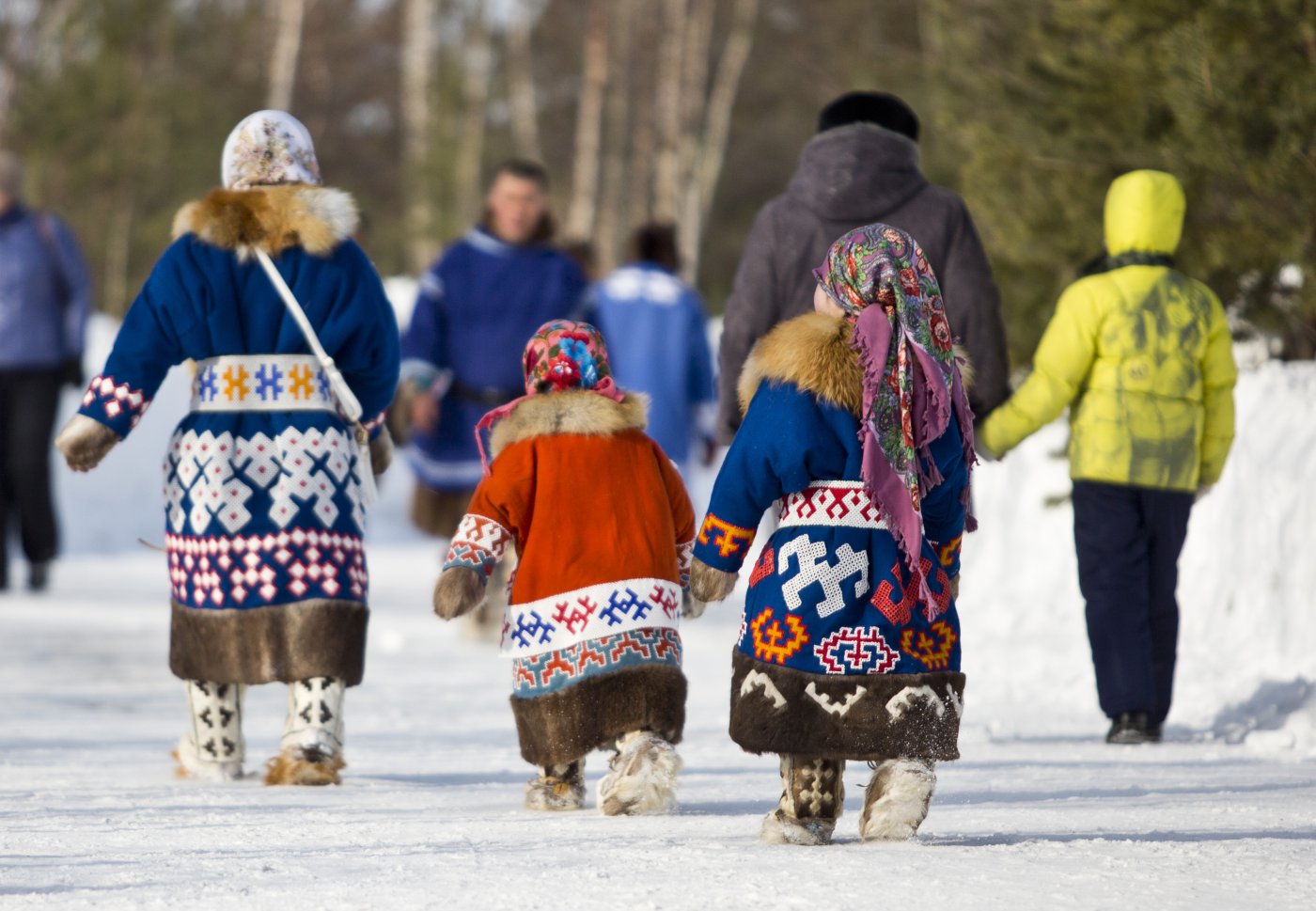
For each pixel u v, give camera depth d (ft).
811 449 44.96
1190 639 96.17
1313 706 76.38
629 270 130.62
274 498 61.26
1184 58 92.32
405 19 492.54
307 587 61.05
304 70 518.78
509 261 123.24
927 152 165.07
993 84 110.93
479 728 80.59
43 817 51.29
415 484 123.44
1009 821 49.80
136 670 102.73
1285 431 97.35
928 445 46.26
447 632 128.88
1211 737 74.64
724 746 73.00
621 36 439.63
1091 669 93.20
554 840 46.21
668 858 42.45
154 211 321.52
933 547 47.14
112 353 61.31
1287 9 92.63
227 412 61.72
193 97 334.65
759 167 466.70
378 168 533.55
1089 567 73.97
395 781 62.28
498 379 122.83
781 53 441.27
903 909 36.45
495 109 478.59
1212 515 99.86
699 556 46.16
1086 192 103.35
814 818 45.44
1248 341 104.73
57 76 309.83
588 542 54.03
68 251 149.18
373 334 63.41
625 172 478.59
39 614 132.77
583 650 53.36
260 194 62.54
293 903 37.70
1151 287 74.69
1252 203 93.81
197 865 42.55
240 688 63.10
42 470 150.00
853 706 44.62
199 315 61.31
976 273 72.13
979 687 91.91
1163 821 49.67
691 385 131.34
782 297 71.92
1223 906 36.86
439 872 41.04
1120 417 73.87
